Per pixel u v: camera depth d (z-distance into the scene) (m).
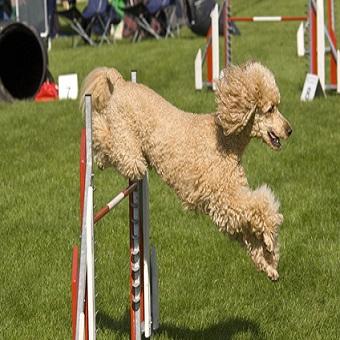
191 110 23.64
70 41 43.31
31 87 27.47
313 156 18.39
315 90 24.98
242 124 8.14
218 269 12.45
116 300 11.41
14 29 26.98
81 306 7.82
